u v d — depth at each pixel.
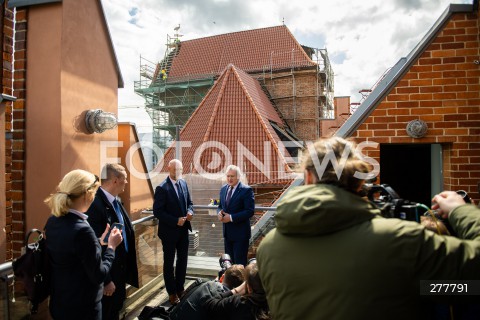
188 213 4.21
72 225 2.12
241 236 4.33
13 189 3.44
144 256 4.54
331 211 1.08
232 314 2.29
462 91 3.51
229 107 22.47
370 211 1.14
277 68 31.31
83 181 2.18
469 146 3.47
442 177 3.84
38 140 3.40
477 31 3.46
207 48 36.50
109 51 4.19
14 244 3.43
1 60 3.75
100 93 4.00
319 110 31.42
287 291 1.16
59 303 2.14
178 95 35.88
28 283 2.10
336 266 1.06
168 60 37.72
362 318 1.00
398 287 1.00
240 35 35.69
